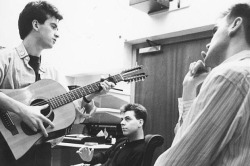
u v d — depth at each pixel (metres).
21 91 1.39
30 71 1.45
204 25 2.33
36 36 1.45
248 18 0.66
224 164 0.56
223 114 0.56
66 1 3.65
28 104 1.39
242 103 0.56
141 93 2.93
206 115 0.56
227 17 0.70
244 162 0.55
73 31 3.51
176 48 2.71
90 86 1.62
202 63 0.85
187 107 0.85
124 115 1.99
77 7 3.52
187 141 0.56
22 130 1.33
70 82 3.62
